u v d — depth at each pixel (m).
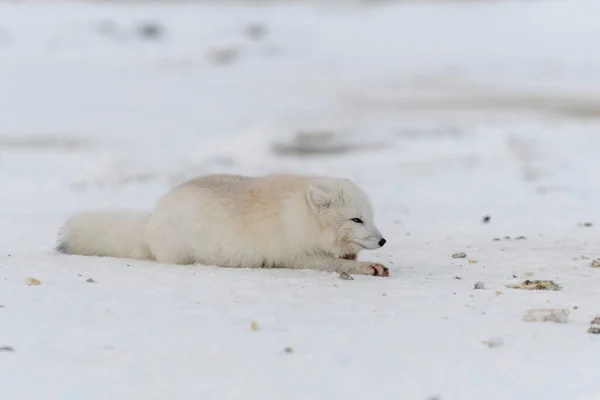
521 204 29.06
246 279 15.06
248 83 107.38
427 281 15.46
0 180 39.12
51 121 74.81
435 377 9.80
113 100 90.56
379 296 13.97
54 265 16.59
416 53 137.00
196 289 14.27
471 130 55.31
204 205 16.39
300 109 82.94
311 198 15.75
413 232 23.33
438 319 12.45
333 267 16.12
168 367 10.20
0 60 117.00
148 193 34.56
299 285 14.66
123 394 9.30
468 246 20.27
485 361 10.40
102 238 17.88
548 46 133.62
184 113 81.00
